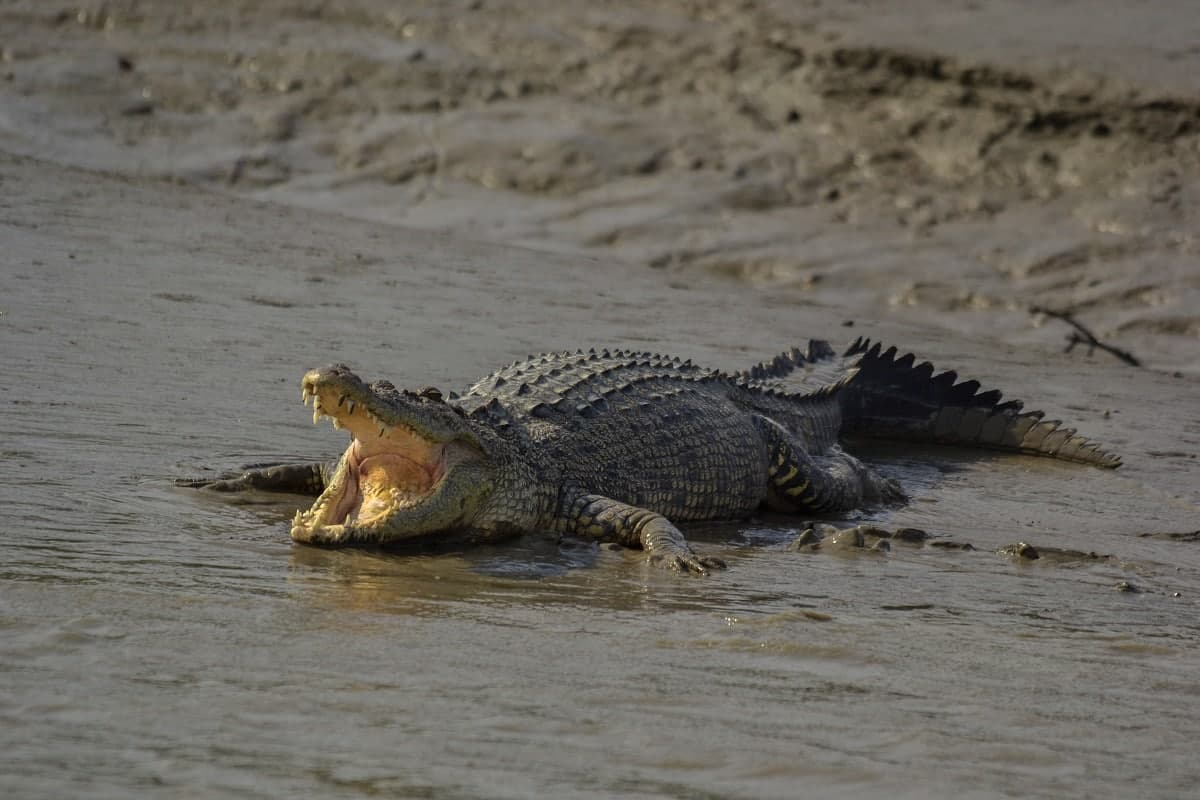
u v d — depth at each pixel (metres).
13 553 20.95
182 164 67.81
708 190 65.69
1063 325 55.47
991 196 65.00
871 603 23.17
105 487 25.44
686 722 16.53
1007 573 26.30
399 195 66.56
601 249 61.66
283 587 21.00
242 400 32.72
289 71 75.06
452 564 23.91
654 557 25.20
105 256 47.66
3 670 16.25
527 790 14.20
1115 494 35.19
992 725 17.30
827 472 32.25
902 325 54.59
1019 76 68.00
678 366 32.72
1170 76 67.25
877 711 17.47
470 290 50.34
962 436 40.69
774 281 59.06
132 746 14.50
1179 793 15.46
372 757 14.72
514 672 17.89
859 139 69.06
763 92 72.88
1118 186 64.19
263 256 51.59
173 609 19.12
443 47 76.81
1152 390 47.94
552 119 71.31
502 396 28.56
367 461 25.12
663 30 76.69
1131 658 20.91
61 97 72.19
